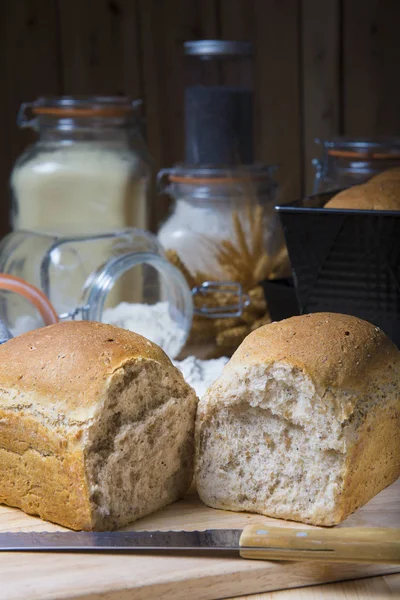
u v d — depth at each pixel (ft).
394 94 5.27
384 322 3.45
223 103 4.49
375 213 3.32
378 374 2.90
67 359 2.86
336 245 3.40
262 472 2.90
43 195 4.31
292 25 5.21
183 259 4.14
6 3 5.12
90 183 4.29
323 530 2.73
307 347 2.85
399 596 2.68
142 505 2.89
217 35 5.22
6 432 2.88
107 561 2.71
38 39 5.19
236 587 2.68
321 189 4.07
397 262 3.36
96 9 5.17
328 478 2.82
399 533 2.71
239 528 2.85
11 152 5.32
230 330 3.98
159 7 5.18
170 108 5.32
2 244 4.10
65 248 3.88
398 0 5.15
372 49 5.22
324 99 5.28
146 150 4.58
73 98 4.40
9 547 2.73
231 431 2.92
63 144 4.37
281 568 2.70
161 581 2.65
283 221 3.43
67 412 2.80
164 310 3.90
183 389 2.96
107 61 5.24
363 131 5.32
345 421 2.80
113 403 2.82
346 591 2.70
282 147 5.35
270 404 2.87
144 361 2.87
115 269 3.69
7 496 2.92
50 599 2.60
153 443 2.90
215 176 4.19
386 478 2.97
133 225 4.42
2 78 5.22
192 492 3.03
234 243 4.15
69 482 2.80
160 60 5.25
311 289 3.49
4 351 2.95
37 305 3.54
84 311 3.66
